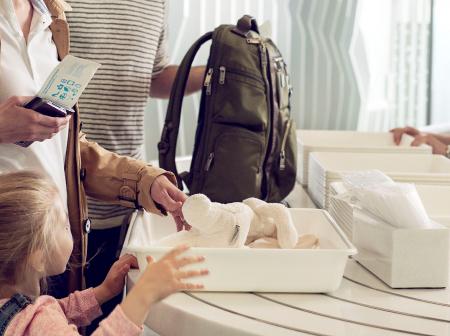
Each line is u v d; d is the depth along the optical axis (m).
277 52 2.17
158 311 1.20
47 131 1.39
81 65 1.42
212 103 2.01
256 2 3.04
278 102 2.10
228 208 1.31
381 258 1.33
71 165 1.61
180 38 2.92
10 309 1.17
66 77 1.41
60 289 1.67
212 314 1.14
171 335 1.18
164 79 2.25
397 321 1.13
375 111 3.34
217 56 2.02
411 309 1.18
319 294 1.25
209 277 1.23
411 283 1.29
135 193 1.63
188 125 3.00
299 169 2.55
